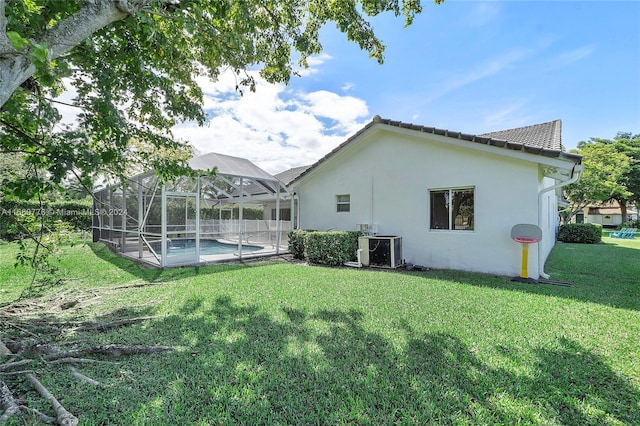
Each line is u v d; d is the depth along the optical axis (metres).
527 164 7.24
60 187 3.81
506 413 2.24
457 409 2.29
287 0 6.14
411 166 9.20
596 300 5.21
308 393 2.50
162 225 8.60
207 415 2.21
